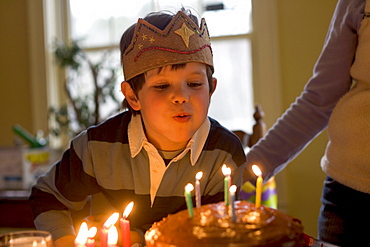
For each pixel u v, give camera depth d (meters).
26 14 3.12
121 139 1.08
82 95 3.13
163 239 0.64
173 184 1.06
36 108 3.12
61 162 1.12
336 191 1.14
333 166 1.13
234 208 0.65
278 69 2.77
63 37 3.17
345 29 1.13
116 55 3.08
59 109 2.96
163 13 1.07
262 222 0.65
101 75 3.09
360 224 1.09
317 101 1.21
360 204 1.09
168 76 0.95
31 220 2.09
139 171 1.06
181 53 0.94
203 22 1.02
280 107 2.78
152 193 1.06
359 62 1.10
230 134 1.13
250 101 2.91
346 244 1.12
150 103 0.97
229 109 2.94
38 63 3.12
